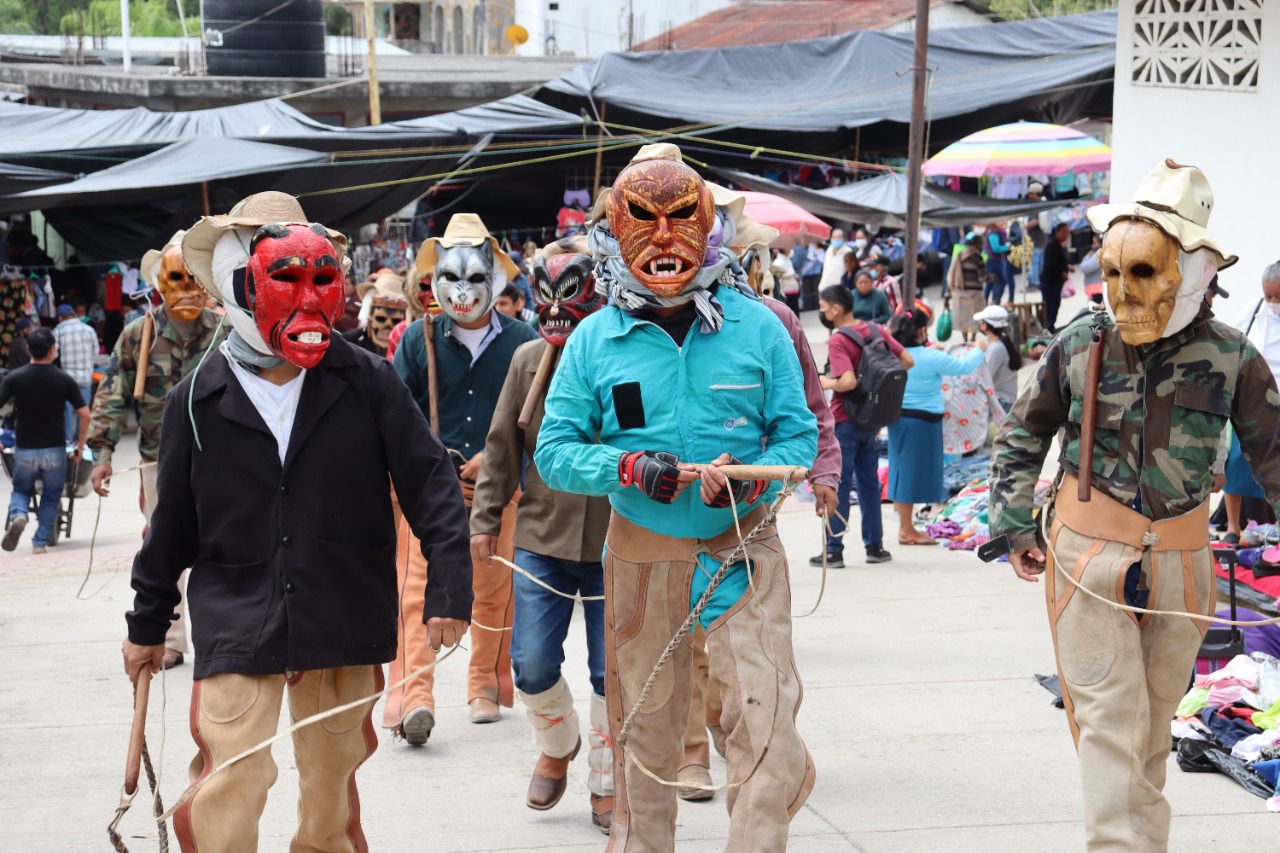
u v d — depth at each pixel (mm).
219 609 4309
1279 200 10766
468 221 7324
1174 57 11648
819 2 46094
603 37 53656
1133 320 4574
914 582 11023
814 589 10875
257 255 4238
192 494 4383
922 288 33312
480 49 54844
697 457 4523
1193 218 4602
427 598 4395
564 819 6184
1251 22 10953
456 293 7102
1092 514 4762
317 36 35156
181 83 33375
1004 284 29766
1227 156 11211
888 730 7293
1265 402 4684
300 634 4281
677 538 4520
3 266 24453
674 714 4625
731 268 4863
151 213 25328
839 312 11477
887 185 26125
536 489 5980
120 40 50469
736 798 4285
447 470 4539
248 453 4344
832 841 5809
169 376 8578
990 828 5918
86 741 7508
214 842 4141
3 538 14492
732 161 30406
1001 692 7926
